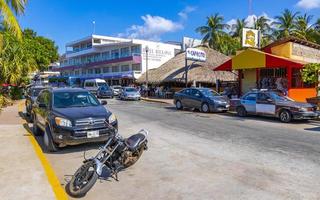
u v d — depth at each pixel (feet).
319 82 66.13
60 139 27.94
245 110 57.67
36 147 28.96
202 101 66.13
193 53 109.60
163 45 185.78
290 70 70.79
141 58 174.70
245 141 33.71
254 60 75.00
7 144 30.27
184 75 118.11
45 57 160.04
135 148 21.40
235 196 18.13
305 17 167.12
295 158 26.22
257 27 181.78
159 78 132.36
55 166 24.88
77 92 34.06
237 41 184.14
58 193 17.92
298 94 71.51
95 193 18.99
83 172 19.12
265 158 26.30
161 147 30.83
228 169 23.30
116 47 197.16
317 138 35.50
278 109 51.29
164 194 18.69
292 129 42.65
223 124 47.52
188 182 20.65
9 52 95.30
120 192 19.11
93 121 28.43
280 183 20.12
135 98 114.01
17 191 18.04
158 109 73.87
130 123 48.44
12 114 60.23
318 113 50.49
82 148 30.60
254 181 20.58
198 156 27.22
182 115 60.49
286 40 78.38
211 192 18.81
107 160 20.85
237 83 91.15
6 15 47.55
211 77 114.93
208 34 190.80
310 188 19.17
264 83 79.20
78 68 232.12
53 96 32.60
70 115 28.55
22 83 113.70
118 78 183.21
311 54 86.53
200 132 39.81
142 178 21.58
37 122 35.76
